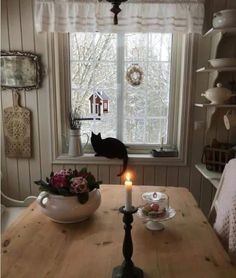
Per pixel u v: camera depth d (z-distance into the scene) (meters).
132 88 2.45
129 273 0.91
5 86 2.32
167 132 2.52
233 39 2.17
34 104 2.36
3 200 2.26
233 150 2.08
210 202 2.45
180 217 1.38
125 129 2.52
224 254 1.07
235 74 2.22
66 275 0.94
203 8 2.10
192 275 0.94
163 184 2.44
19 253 1.07
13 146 2.42
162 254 1.06
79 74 2.44
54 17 2.13
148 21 2.13
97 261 1.02
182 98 2.31
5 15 2.23
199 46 2.22
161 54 2.39
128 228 0.91
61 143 2.48
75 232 1.23
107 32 2.17
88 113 2.50
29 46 2.27
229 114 2.11
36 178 2.47
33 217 1.38
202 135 2.35
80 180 1.28
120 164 2.41
